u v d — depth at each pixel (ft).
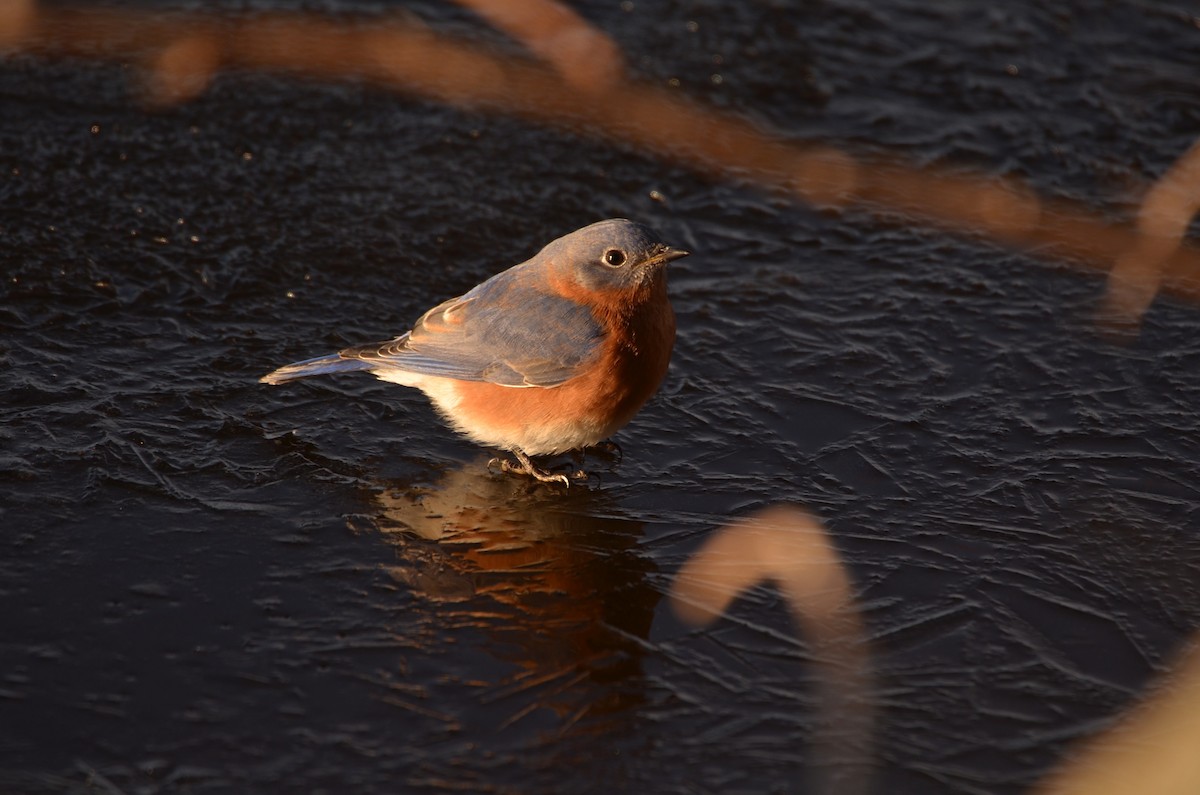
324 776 28.22
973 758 29.60
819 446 40.98
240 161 54.13
